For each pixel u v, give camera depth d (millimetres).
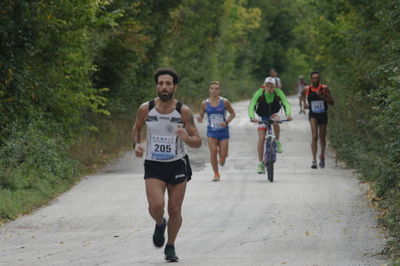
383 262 20141
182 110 20453
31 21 41625
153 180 20578
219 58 175000
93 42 54188
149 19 74938
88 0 45281
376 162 32125
